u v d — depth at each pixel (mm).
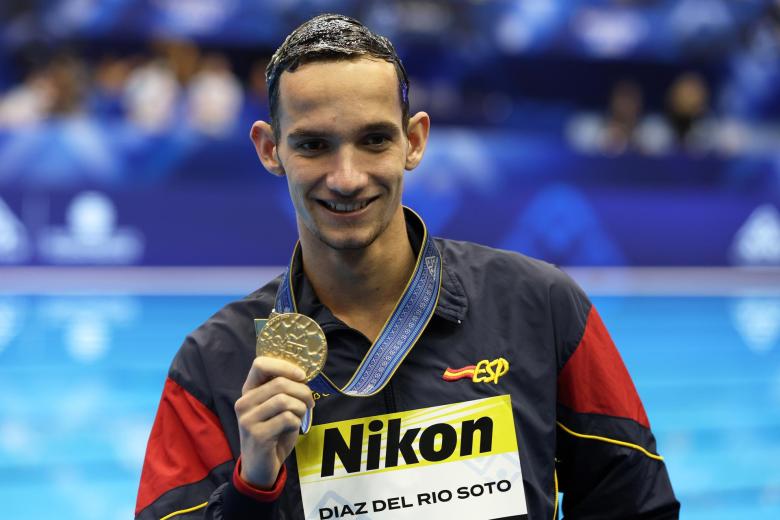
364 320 3572
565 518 3744
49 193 19469
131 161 19875
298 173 3264
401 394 3436
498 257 3756
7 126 19219
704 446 10828
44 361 13555
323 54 3201
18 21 25953
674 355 14922
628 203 22031
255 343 3543
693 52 29984
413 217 3691
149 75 22156
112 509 8656
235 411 3221
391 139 3264
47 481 9312
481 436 3422
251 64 28094
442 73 28828
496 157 21250
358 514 3357
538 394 3506
